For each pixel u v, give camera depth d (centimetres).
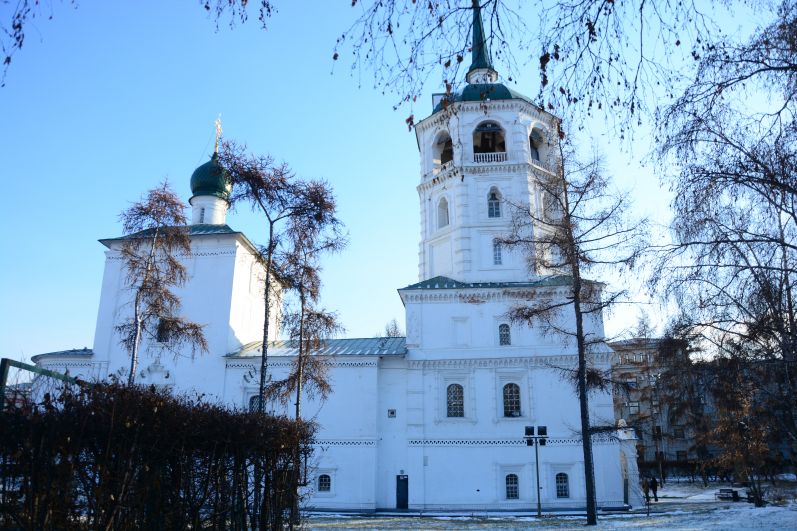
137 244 3005
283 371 3834
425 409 3762
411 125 859
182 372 3878
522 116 4200
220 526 1178
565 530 2106
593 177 2516
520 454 3625
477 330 3847
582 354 2472
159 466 1046
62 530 880
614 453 3566
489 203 4097
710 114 1178
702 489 5762
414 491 3597
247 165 2464
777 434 2825
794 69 1031
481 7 693
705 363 1936
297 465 1466
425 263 4222
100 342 3962
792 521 2020
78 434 908
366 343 4194
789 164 1137
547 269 2603
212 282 4081
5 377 930
